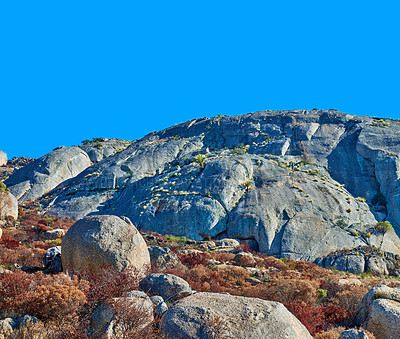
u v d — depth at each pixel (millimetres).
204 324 7562
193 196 65688
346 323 12188
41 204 82000
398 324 9969
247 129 98062
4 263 16359
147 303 8969
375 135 83562
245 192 66938
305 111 103625
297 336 7719
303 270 27875
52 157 97438
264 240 55250
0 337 7805
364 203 66812
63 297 9031
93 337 7914
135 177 83438
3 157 128125
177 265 18312
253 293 14727
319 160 81312
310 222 57469
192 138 100688
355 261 43125
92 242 13477
